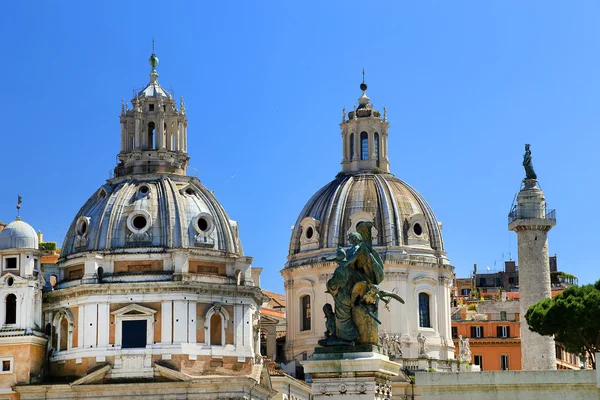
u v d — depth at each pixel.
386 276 128.50
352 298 45.94
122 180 116.00
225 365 108.25
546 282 123.00
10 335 107.25
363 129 137.88
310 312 131.75
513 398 87.56
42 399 105.31
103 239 111.12
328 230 132.00
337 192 134.25
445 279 132.25
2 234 110.12
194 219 112.38
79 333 107.94
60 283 112.69
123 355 106.19
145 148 117.94
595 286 114.06
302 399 124.19
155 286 107.31
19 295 108.44
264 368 112.38
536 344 121.12
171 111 118.88
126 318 107.19
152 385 104.44
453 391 89.19
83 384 104.81
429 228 133.38
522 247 124.00
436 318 130.12
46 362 109.75
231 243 114.56
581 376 85.88
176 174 116.12
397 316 127.81
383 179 135.00
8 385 106.75
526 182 125.25
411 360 125.19
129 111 119.56
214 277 110.75
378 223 131.00
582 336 110.81
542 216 123.31
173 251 109.25
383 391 45.47
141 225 111.25
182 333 106.81
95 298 107.62
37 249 110.44
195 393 104.75
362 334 45.75
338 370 44.81
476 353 154.62
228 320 109.88
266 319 139.88
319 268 130.75
